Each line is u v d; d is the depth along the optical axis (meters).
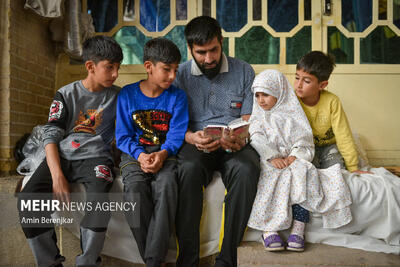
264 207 1.49
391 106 2.59
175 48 1.62
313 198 1.49
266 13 2.63
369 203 1.55
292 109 1.74
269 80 1.73
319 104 1.86
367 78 2.59
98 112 1.74
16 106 2.18
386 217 1.56
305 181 1.50
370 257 1.40
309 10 2.62
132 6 2.66
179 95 1.74
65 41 2.43
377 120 2.60
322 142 1.90
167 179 1.46
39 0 2.17
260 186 1.52
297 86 1.80
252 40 2.65
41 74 2.49
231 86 1.92
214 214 1.60
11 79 2.13
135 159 1.59
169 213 1.44
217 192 1.60
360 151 2.30
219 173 1.66
